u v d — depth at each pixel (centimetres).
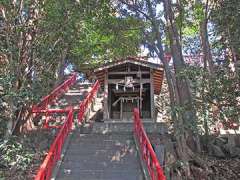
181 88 1167
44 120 1493
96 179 1032
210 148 1266
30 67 1104
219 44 1104
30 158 923
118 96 1747
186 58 1673
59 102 1908
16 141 960
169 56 1438
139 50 1706
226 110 970
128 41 1563
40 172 834
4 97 965
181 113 1044
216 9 1084
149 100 1731
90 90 2077
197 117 1034
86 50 1733
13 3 1095
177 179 1068
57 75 1928
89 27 1343
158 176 827
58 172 1052
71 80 2305
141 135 1170
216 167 1174
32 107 1230
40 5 1125
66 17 1151
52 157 1033
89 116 1833
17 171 1032
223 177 1123
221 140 1314
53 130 1396
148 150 1027
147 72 1691
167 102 1845
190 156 1155
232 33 1001
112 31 1433
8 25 1081
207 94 993
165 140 1268
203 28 1315
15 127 1141
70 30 1155
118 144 1237
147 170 1027
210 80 986
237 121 1000
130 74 1697
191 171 1112
